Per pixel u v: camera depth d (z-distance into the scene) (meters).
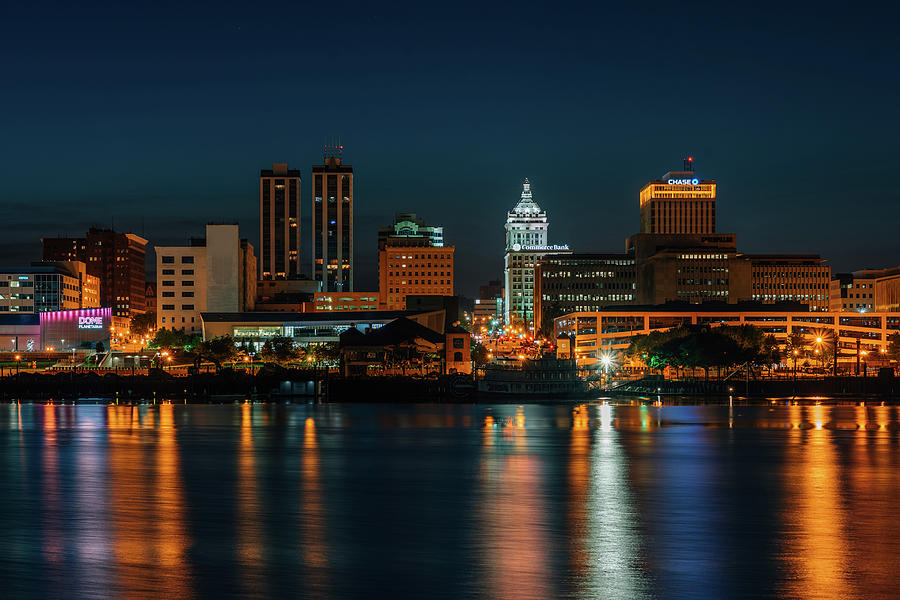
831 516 67.94
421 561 54.06
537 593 47.56
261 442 120.81
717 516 68.00
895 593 47.41
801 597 46.84
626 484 83.38
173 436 129.38
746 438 125.75
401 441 122.00
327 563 53.66
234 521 66.06
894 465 96.50
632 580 49.91
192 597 46.78
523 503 73.56
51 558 54.72
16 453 107.88
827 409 190.38
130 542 59.00
